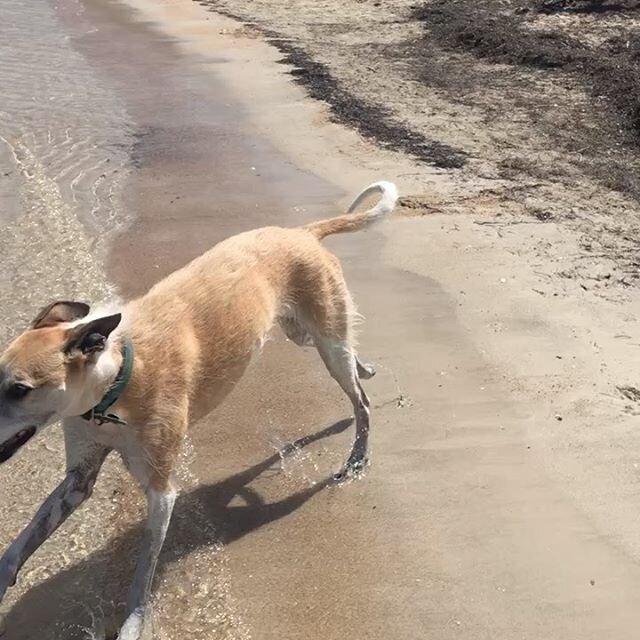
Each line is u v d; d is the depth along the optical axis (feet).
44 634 6.21
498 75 18.56
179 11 25.39
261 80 18.63
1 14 24.30
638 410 8.31
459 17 22.52
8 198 12.95
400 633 6.17
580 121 15.87
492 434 8.05
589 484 7.45
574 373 8.82
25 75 18.81
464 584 6.55
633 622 6.24
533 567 6.69
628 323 9.67
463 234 11.66
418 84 18.13
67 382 5.62
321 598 6.46
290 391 8.68
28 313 9.91
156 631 6.22
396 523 7.12
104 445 6.24
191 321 6.55
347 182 13.48
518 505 7.26
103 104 17.15
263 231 7.52
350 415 8.39
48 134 15.53
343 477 7.59
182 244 11.59
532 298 10.13
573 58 18.86
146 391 6.06
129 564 6.75
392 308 10.00
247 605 6.40
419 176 13.57
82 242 11.60
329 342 7.60
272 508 7.29
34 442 7.87
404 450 7.90
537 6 22.62
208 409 6.79
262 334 7.09
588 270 10.77
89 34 22.57
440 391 8.64
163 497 6.23
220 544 6.93
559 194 12.98
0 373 5.51
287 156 14.60
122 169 14.08
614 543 6.88
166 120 16.30
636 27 20.80
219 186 13.43
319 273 7.50
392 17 24.13
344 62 19.88
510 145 14.82
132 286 10.55
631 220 12.24
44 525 6.12
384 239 11.59
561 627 6.21
